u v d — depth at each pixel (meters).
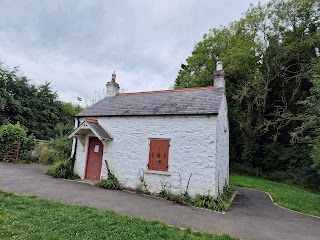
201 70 25.17
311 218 8.12
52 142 18.02
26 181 9.34
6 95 27.05
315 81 13.38
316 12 21.05
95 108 13.07
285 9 21.86
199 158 9.15
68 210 5.66
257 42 22.97
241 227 5.95
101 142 11.80
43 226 4.52
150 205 7.46
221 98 10.64
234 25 24.81
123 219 5.27
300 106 20.67
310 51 20.62
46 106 32.28
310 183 17.44
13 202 5.95
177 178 9.33
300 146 20.23
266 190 14.20
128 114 11.03
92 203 6.89
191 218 6.34
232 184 15.88
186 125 9.70
